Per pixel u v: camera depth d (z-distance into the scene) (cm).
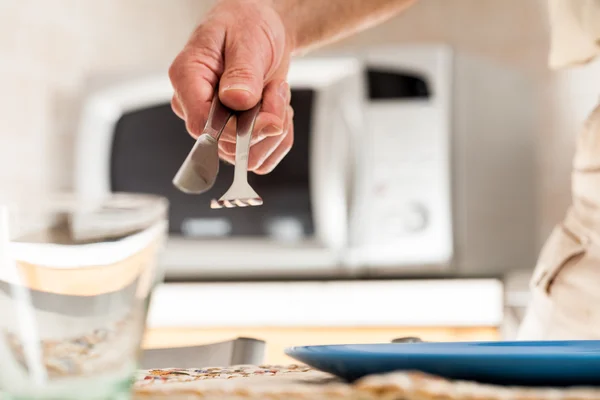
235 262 154
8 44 146
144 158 159
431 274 149
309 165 151
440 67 151
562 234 78
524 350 35
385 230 149
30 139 154
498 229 157
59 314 27
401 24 219
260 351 55
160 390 33
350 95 148
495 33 210
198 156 39
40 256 27
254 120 47
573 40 81
